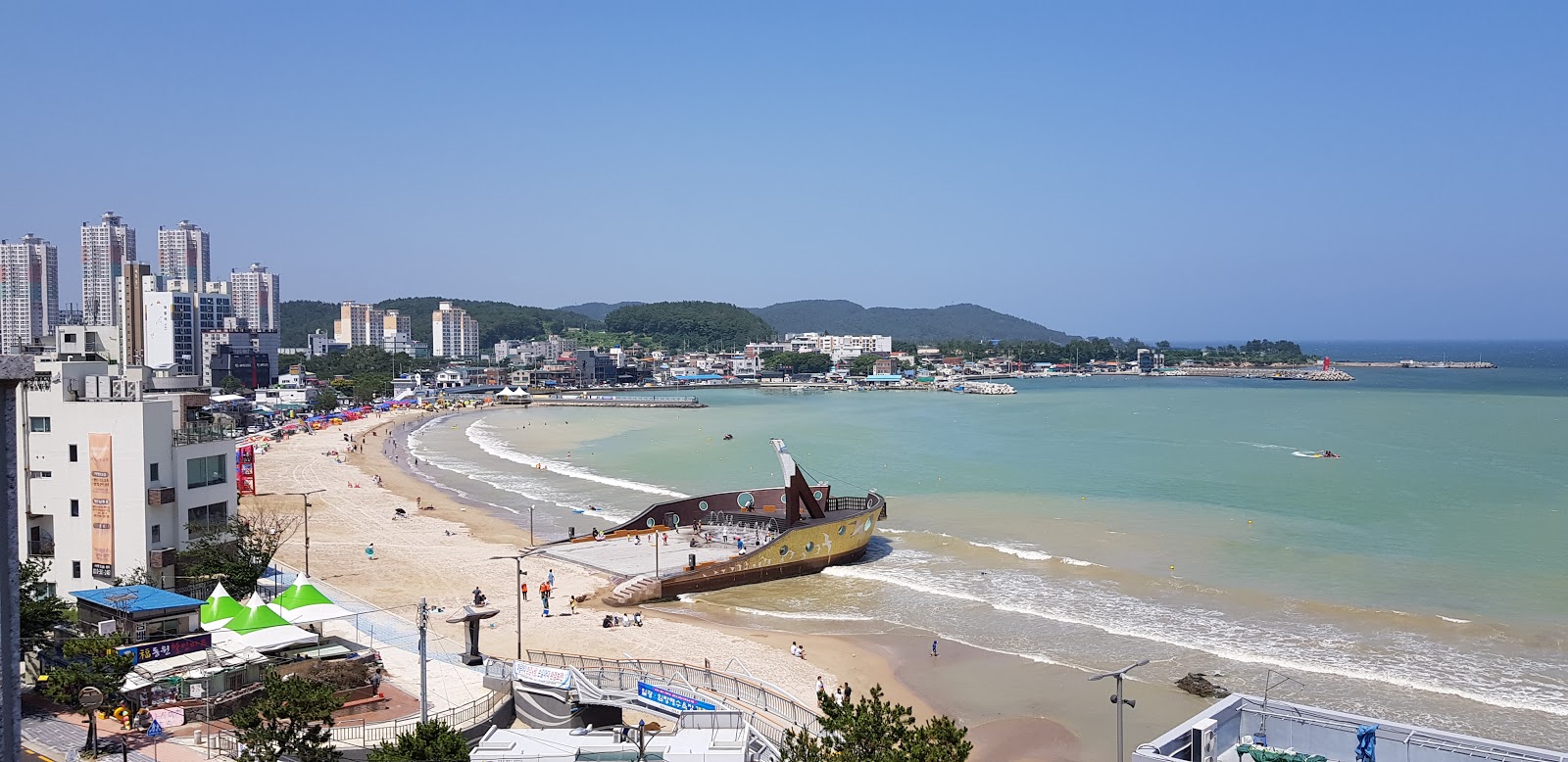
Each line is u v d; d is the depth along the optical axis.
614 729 48.28
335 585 82.50
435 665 60.28
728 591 85.62
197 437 70.94
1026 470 156.62
